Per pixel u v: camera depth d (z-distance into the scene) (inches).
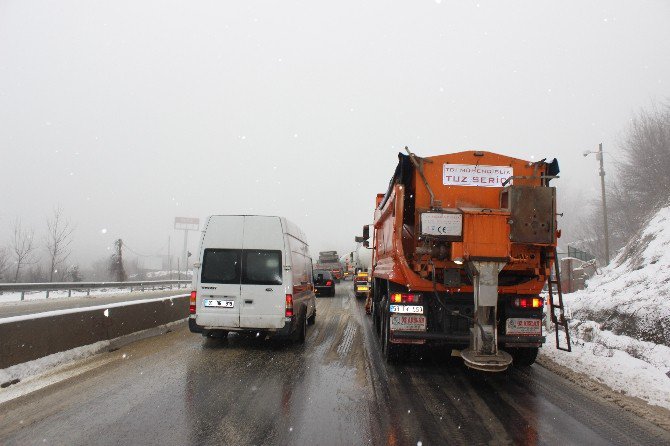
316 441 157.4
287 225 343.3
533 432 170.2
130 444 150.4
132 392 212.2
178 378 241.3
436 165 277.3
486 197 275.0
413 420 181.8
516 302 270.5
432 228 245.4
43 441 151.6
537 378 257.6
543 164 273.7
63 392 210.8
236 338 384.2
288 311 326.0
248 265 331.0
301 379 245.6
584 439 163.8
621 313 395.5
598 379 253.0
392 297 274.7
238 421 175.3
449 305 275.1
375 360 303.3
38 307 645.9
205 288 329.4
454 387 235.6
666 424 180.1
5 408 186.4
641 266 568.4
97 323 315.6
